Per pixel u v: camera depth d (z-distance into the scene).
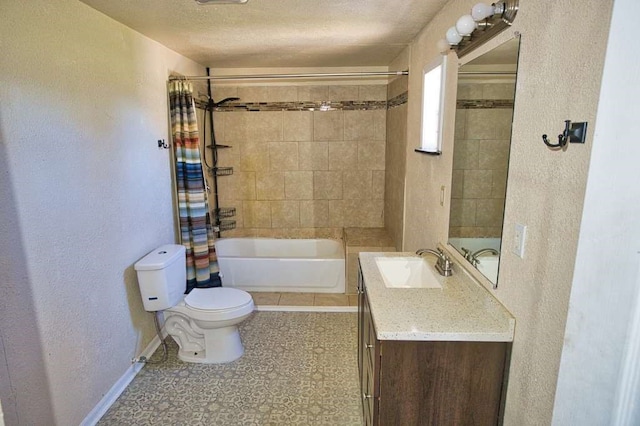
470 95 1.68
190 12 2.07
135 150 2.43
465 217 1.75
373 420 1.49
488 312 1.46
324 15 2.16
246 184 4.32
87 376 1.95
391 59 3.62
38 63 1.61
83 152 1.90
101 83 2.05
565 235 0.98
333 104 4.14
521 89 1.22
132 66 2.39
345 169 4.29
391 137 3.80
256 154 4.27
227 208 4.36
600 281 0.93
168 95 2.91
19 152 1.51
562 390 1.02
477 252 1.61
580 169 0.92
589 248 0.92
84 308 1.92
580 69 0.92
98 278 2.04
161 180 2.80
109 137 2.13
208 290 2.69
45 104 1.65
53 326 1.71
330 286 3.69
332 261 3.63
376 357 1.39
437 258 2.04
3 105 1.44
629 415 1.01
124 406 2.12
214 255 3.28
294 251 4.27
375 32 2.56
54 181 1.70
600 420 1.03
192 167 2.96
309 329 2.96
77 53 1.86
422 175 2.54
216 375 2.39
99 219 2.04
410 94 2.89
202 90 3.92
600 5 0.84
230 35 2.59
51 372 1.70
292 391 2.24
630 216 0.88
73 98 1.83
